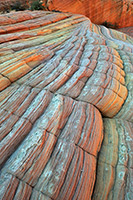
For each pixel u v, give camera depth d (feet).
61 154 11.23
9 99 13.99
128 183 11.51
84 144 12.55
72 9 43.42
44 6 38.52
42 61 19.58
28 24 27.30
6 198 8.66
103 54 22.67
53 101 14.69
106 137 14.67
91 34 29.81
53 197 9.37
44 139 11.53
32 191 9.34
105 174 12.03
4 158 10.65
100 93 16.72
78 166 11.10
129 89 19.12
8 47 19.51
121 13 52.95
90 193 10.77
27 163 10.11
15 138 11.63
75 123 13.53
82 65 19.76
